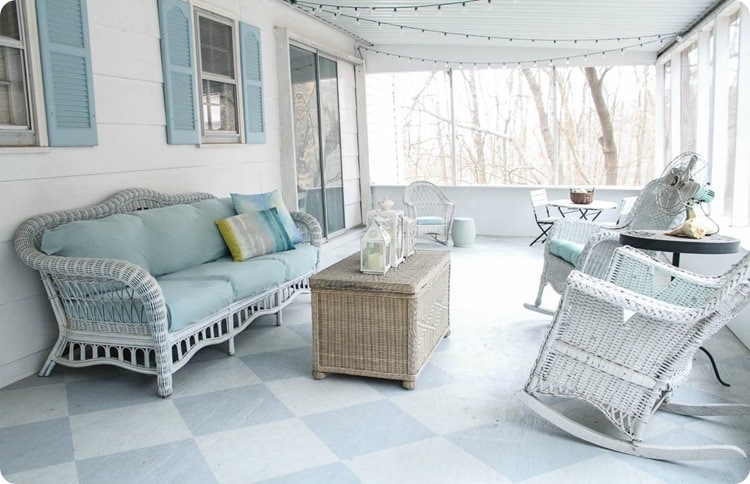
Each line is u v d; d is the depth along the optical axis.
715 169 4.85
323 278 2.95
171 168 4.20
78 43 3.29
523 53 7.44
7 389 2.95
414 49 7.83
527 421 2.54
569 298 2.33
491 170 11.76
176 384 2.99
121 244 3.18
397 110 9.99
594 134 10.88
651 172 10.32
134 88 3.79
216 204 4.14
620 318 2.25
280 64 5.70
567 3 4.83
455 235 6.92
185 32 4.23
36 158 3.11
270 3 5.55
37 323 3.17
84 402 2.79
